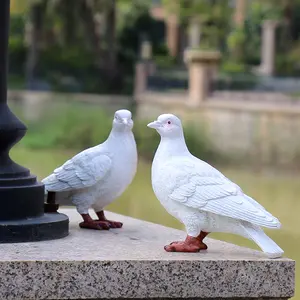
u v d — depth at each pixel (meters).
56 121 21.91
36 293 3.36
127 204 10.53
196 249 3.67
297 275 7.21
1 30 4.02
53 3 27.11
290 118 15.92
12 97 24.48
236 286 3.51
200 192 3.63
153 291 3.45
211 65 18.64
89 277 3.40
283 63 27.16
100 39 28.88
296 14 30.39
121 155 4.29
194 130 17.64
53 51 28.05
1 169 3.95
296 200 11.84
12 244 3.75
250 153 16.52
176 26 33.22
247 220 3.52
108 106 23.23
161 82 22.16
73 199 4.33
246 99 18.05
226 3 27.52
